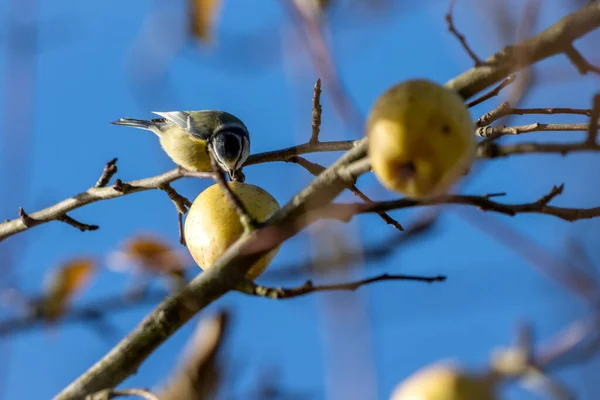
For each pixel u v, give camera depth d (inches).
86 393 230.4
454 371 225.9
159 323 230.4
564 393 225.5
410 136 226.5
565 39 227.0
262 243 229.5
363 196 234.4
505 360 226.2
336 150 238.5
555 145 227.9
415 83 227.3
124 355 230.5
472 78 228.2
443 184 227.3
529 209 230.8
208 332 232.7
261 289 229.6
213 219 234.8
